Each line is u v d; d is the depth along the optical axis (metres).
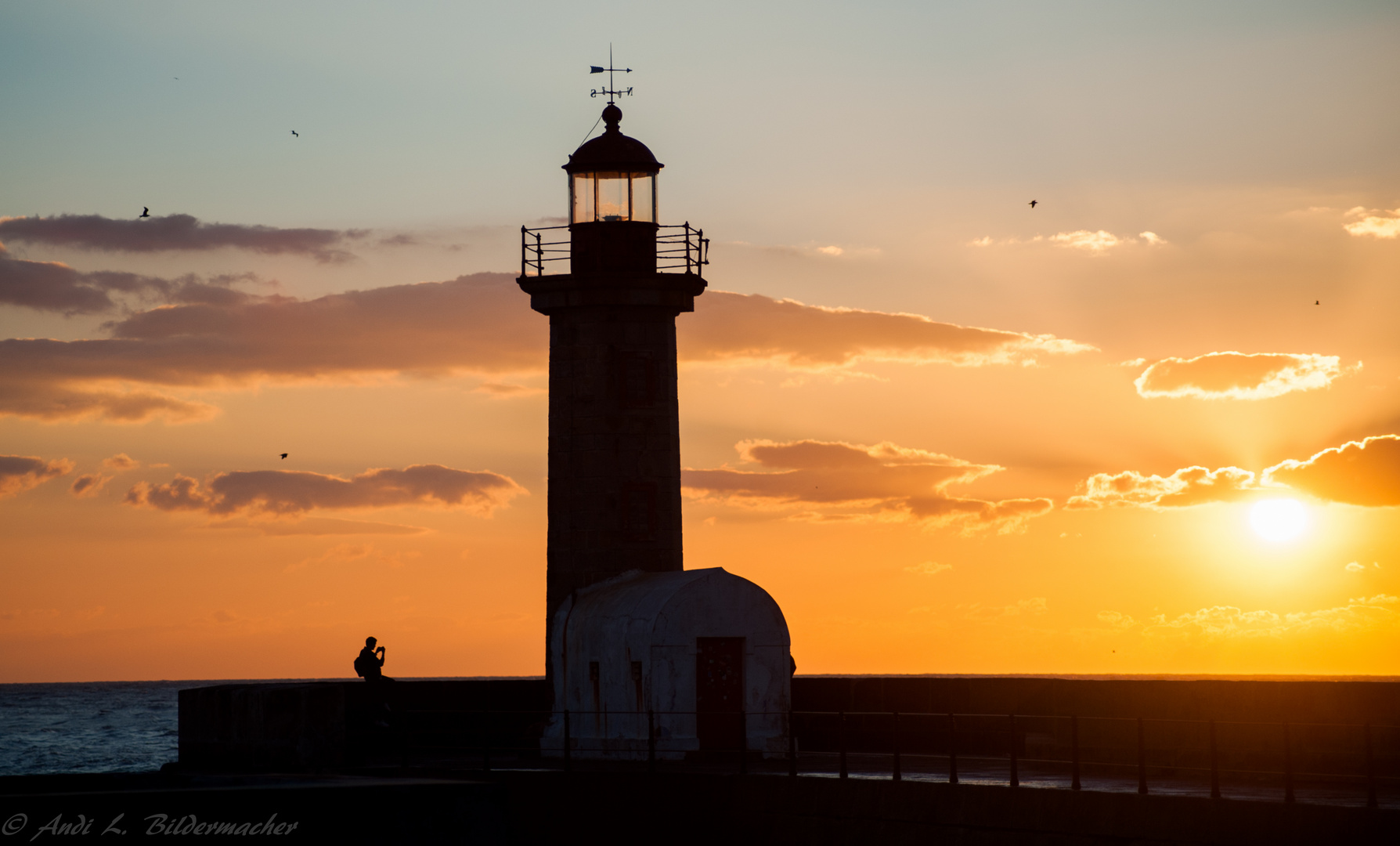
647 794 76.50
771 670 86.38
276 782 60.41
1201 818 57.94
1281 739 68.81
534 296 98.31
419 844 55.59
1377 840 53.25
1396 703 70.56
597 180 99.19
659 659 84.56
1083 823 61.38
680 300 97.81
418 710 97.25
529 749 92.19
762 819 72.81
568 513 96.38
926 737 91.56
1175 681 79.69
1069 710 85.25
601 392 96.62
